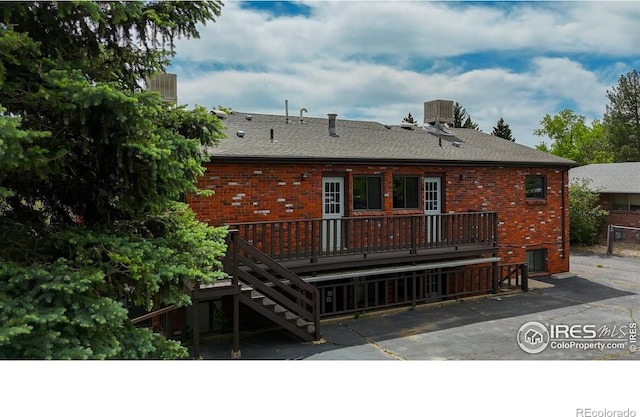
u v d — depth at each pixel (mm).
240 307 9469
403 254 10531
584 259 17734
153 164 3961
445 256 11133
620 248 20297
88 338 3643
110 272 3834
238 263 7977
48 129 3885
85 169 4551
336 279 10766
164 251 4266
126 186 4223
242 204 9812
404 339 8648
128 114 3779
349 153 11180
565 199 14844
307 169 10539
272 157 9852
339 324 9617
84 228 4379
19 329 3004
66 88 3525
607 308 10758
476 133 17438
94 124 3953
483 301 11516
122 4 3973
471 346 8211
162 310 7734
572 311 10531
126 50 4660
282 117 14484
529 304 11180
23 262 3701
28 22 3945
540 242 14352
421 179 12188
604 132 37344
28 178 4141
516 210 13797
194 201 9328
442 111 17078
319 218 10078
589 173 25047
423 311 10609
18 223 4133
